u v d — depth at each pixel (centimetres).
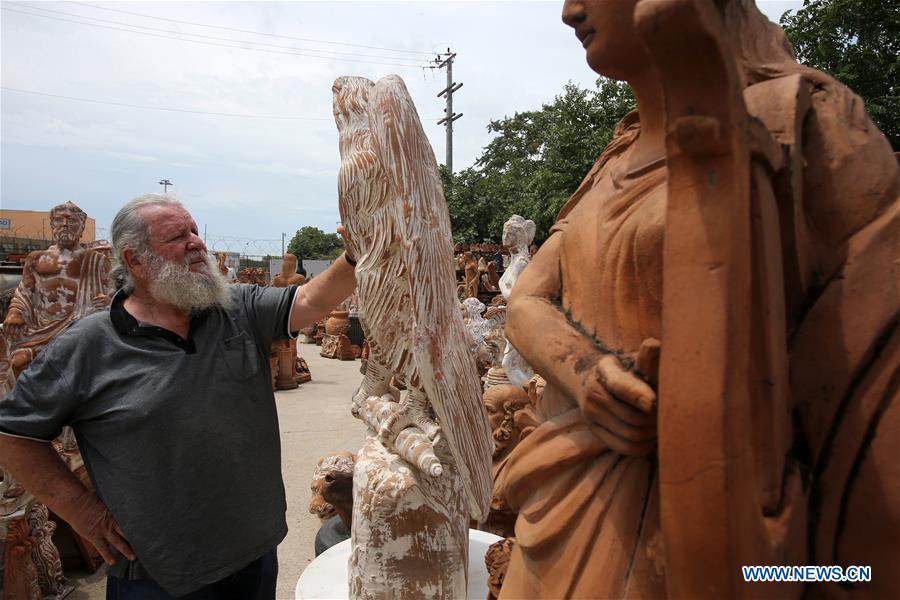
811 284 84
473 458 204
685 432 67
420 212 197
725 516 66
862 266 80
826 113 85
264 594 224
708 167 67
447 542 213
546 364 93
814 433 81
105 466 195
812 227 84
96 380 194
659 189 86
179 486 195
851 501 78
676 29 60
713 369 66
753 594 69
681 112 66
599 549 86
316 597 237
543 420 106
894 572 76
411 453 203
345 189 209
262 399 220
